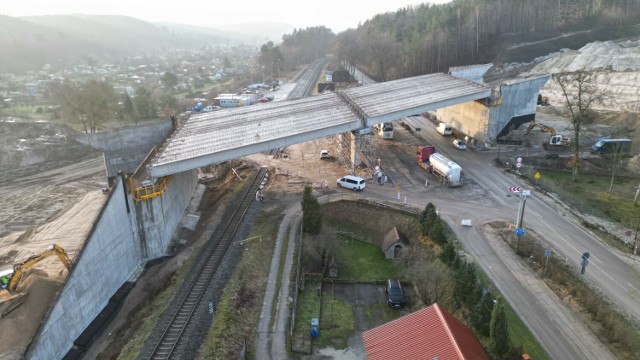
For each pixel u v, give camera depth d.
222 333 31.86
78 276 34.66
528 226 44.16
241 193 56.69
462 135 76.81
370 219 48.56
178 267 42.53
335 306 37.00
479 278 36.03
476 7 148.00
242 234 46.81
